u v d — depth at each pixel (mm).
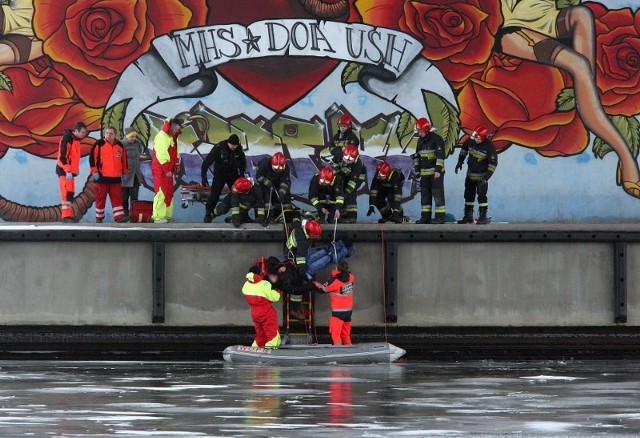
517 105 60594
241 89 59906
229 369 47312
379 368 48062
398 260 53812
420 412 34094
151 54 59750
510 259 54062
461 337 53781
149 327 53312
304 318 53531
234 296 53531
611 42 60875
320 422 32000
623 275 54281
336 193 53375
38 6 59438
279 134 59906
